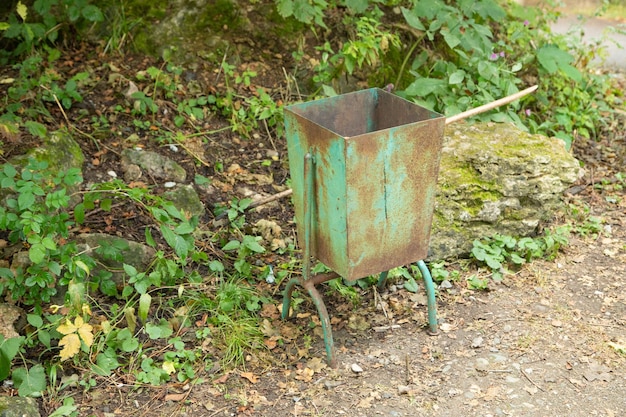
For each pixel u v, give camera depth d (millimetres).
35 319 3863
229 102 5684
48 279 3984
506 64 6395
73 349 3701
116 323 4113
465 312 4484
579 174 5895
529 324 4383
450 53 6418
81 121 5312
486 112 5621
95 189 4695
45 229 4047
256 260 4777
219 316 4242
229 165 5418
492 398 3842
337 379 3965
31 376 3736
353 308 4492
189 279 4465
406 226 3945
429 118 3979
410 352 4168
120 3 5945
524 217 5027
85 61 5754
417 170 3820
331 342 4012
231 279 4547
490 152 4992
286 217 5137
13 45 5812
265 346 4156
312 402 3807
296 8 5785
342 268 3910
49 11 5828
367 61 5898
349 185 3641
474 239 4910
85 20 5895
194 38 5949
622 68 7883
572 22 9016
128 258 4461
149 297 3957
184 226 4270
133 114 5430
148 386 3873
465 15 5996
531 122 6098
